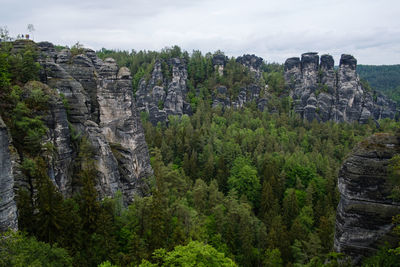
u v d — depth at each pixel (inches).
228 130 4429.1
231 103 5915.4
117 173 1902.1
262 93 6259.8
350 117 5762.8
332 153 3934.5
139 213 1673.2
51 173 1507.1
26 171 1382.9
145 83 6008.9
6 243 863.7
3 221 970.1
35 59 1822.1
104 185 1793.8
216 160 3378.4
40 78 1786.4
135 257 1326.3
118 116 2053.4
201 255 949.8
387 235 1063.0
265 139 4077.3
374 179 1088.2
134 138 2113.7
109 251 1341.0
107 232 1402.6
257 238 1963.6
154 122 5378.9
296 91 6245.1
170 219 1823.3
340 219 1175.6
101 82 2031.3
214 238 1793.8
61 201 1325.0
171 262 968.9
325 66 6284.5
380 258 975.6
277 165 3186.5
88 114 1903.3
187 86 6210.6
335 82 6053.2
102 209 1487.5
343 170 1167.0
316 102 5733.3
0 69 1461.6
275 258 1606.8
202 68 6501.0
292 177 3065.9
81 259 1215.6
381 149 1091.9
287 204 2342.5
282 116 5241.1
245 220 1957.4
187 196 2386.8
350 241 1130.0
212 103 5949.8
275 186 2736.2
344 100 5738.2
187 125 4552.2
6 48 1846.7
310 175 3041.3
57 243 1107.9
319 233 1830.7
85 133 1830.7
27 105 1492.4
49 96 1572.3
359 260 1109.1
